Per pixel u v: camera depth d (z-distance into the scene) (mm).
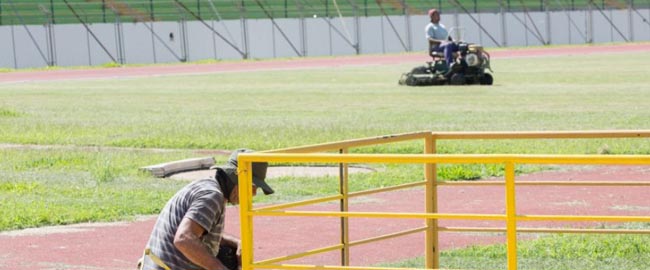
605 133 16922
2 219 27047
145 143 45562
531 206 28297
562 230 17125
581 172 34781
